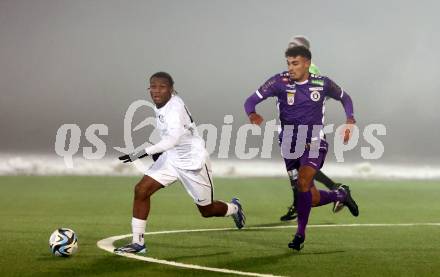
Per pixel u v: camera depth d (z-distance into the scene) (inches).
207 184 727.1
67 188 1496.1
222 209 808.9
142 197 688.4
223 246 746.8
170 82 688.4
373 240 807.1
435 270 621.3
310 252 713.0
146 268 607.2
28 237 801.6
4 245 738.2
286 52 758.5
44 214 1060.5
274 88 767.7
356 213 915.4
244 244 763.4
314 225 952.3
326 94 768.9
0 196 1327.5
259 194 1408.7
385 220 1016.9
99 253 687.1
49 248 716.0
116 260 646.5
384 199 1334.9
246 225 943.0
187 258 663.8
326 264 642.8
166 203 1240.8
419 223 979.3
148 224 949.2
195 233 853.8
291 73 752.3
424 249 741.9
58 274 581.3
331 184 1013.2
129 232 855.7
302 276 583.8
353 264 645.3
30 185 1549.0
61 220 981.2
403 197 1373.0
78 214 1063.0
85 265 620.4
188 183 716.0
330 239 813.2
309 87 759.1
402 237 834.8
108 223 949.2
